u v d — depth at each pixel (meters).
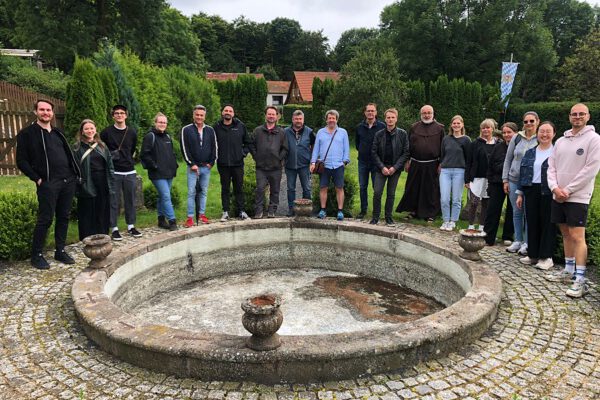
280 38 71.19
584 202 3.97
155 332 2.90
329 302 4.64
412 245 5.08
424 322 3.05
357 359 2.67
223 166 6.64
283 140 6.59
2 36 32.88
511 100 33.28
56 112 11.95
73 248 5.45
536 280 4.46
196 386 2.61
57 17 26.27
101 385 2.62
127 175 5.95
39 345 3.11
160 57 33.66
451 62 31.50
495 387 2.61
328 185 6.60
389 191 6.48
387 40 33.41
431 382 2.65
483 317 3.20
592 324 3.47
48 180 4.69
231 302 4.60
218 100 20.16
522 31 31.72
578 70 29.81
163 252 4.87
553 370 2.80
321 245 5.80
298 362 2.62
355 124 20.38
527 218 4.87
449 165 6.33
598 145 3.86
